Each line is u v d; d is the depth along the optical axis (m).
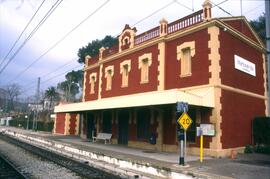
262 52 20.62
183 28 17.64
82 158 17.23
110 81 24.84
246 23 18.83
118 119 23.05
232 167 11.38
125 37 22.97
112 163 14.34
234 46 17.22
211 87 15.21
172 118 17.30
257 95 19.05
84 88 29.69
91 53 50.94
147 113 19.66
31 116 60.09
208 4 16.02
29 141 30.42
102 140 25.00
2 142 27.62
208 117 15.16
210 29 15.81
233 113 16.19
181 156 11.62
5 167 13.69
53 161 15.88
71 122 35.25
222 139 14.94
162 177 11.18
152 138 18.06
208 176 9.59
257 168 11.20
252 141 17.67
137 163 12.56
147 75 20.06
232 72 16.66
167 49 18.61
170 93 13.66
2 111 98.94
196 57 16.44
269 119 17.11
